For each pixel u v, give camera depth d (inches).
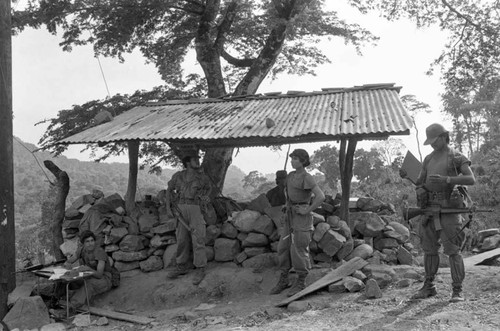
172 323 252.7
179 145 329.7
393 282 258.2
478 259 296.7
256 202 321.1
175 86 715.4
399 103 322.3
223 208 334.6
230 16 626.8
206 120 350.3
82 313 282.7
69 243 345.4
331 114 324.5
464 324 181.8
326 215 323.6
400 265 293.4
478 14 580.4
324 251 290.5
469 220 212.1
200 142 332.8
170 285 303.9
